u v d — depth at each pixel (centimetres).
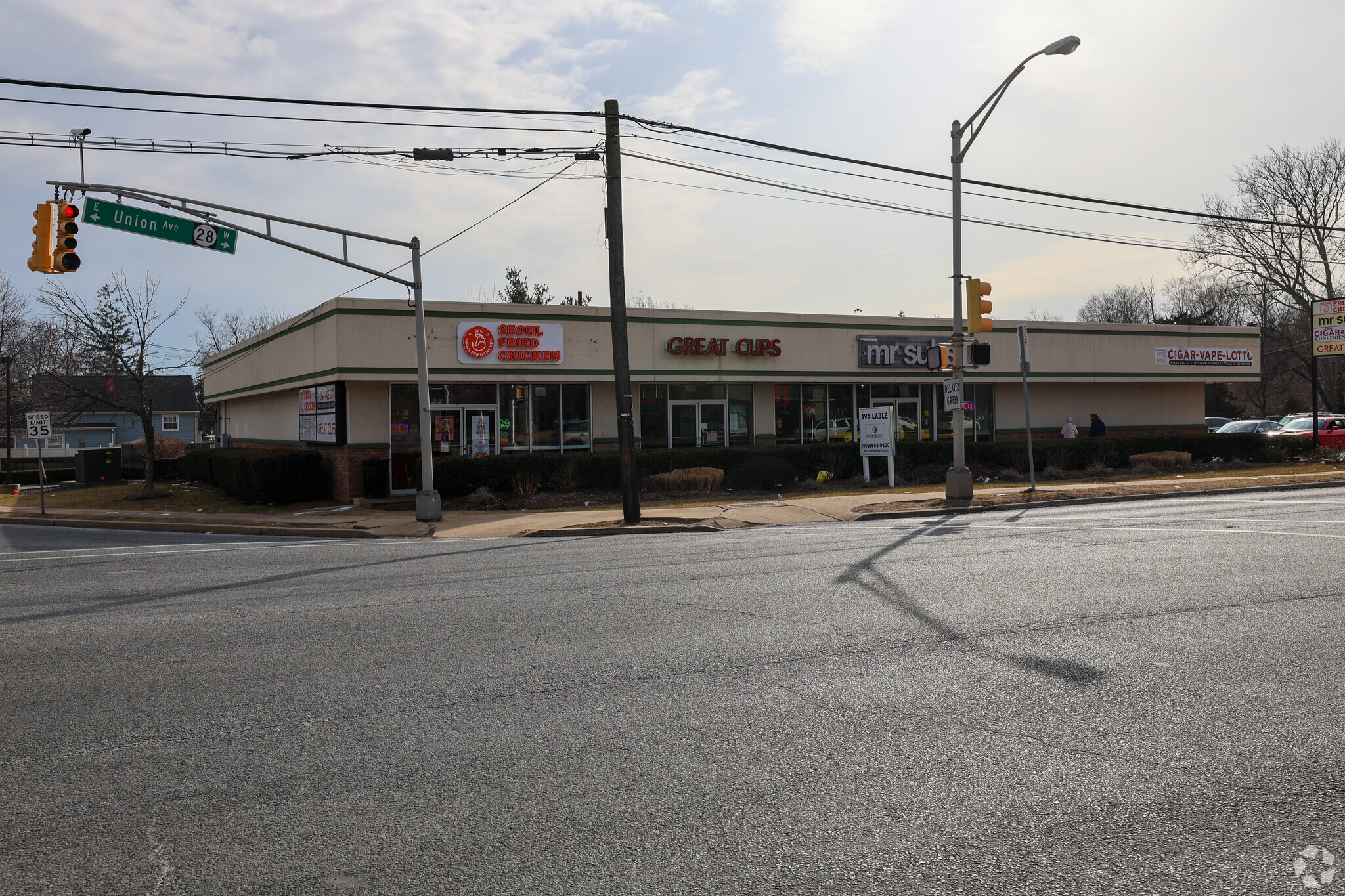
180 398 6412
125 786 468
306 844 398
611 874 367
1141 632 745
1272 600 859
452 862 379
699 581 1039
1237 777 451
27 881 371
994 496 2111
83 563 1404
